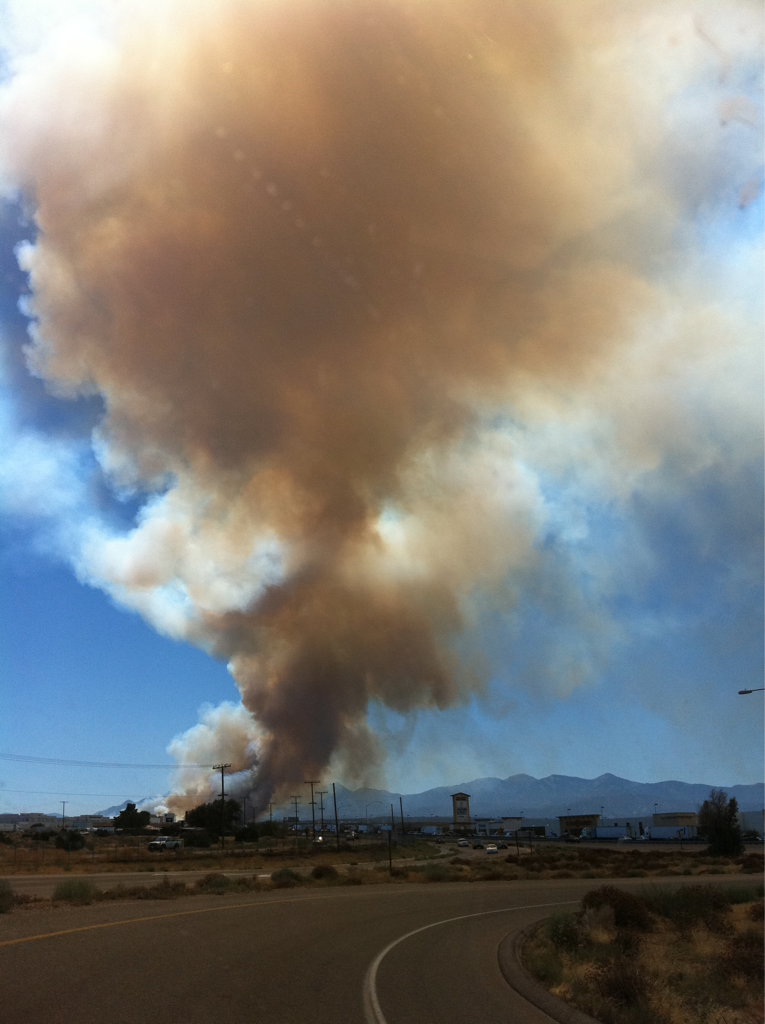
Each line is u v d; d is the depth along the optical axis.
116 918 21.98
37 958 13.91
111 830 145.38
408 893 41.94
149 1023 9.56
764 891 37.72
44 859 71.44
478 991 13.99
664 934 24.23
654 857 87.00
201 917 23.44
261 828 142.38
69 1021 9.38
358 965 15.99
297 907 29.77
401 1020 10.99
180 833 137.12
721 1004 13.05
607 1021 11.69
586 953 18.97
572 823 173.38
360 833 163.88
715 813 90.56
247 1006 11.03
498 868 70.50
